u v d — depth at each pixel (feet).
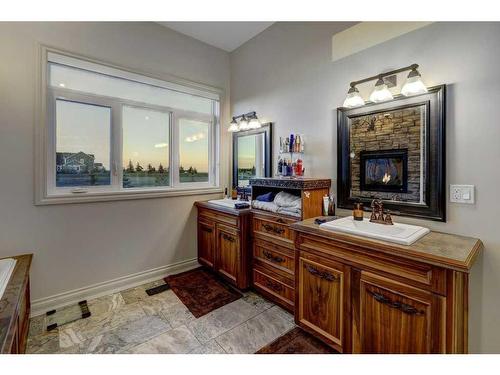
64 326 6.08
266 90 8.90
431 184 5.15
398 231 4.97
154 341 5.58
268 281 7.11
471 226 4.72
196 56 9.57
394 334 4.18
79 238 7.26
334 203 6.81
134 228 8.29
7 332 3.61
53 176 6.99
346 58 6.55
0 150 6.07
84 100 7.39
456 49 4.81
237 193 10.01
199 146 10.16
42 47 6.48
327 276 5.12
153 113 8.94
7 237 6.23
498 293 4.49
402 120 5.53
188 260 9.62
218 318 6.42
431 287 3.77
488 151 4.51
